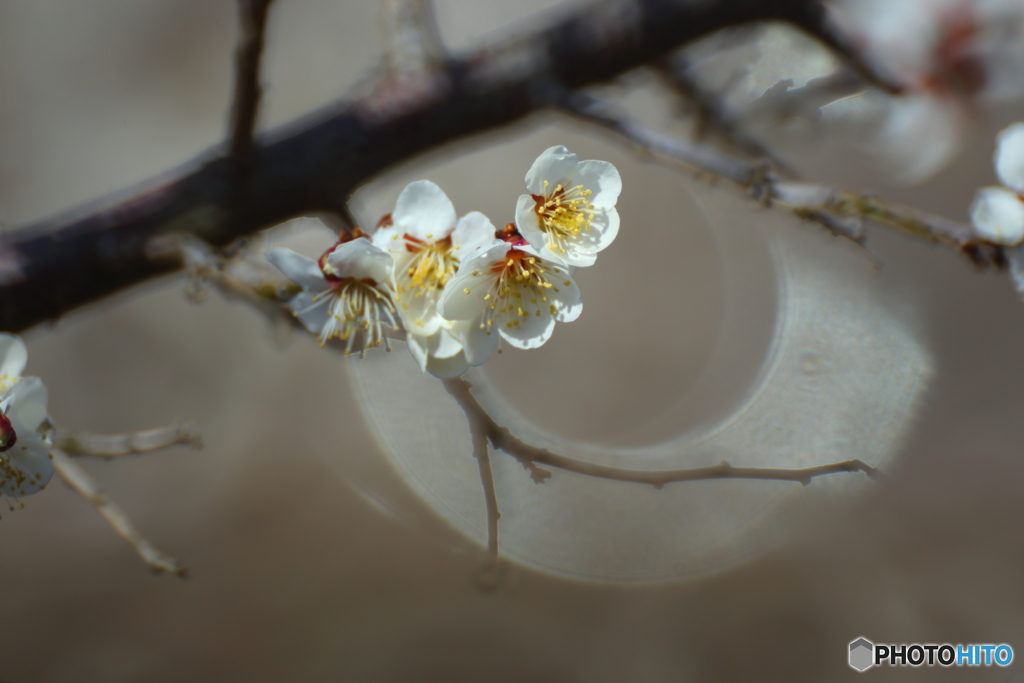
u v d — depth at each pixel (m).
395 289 0.43
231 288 0.44
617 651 0.93
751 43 0.53
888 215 0.43
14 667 0.84
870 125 0.51
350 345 0.43
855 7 0.49
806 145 0.52
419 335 0.43
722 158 0.44
